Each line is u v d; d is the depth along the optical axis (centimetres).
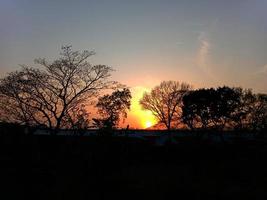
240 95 7856
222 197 2586
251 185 3052
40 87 4019
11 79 4034
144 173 3800
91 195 2562
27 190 2611
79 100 4169
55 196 2489
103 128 4228
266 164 4516
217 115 7750
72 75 4184
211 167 4356
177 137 7269
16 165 3344
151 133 7844
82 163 3519
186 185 3012
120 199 2466
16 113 4016
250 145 6209
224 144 6138
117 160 3988
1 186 2684
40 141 3900
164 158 5197
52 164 3438
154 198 2527
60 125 4112
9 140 3681
